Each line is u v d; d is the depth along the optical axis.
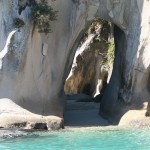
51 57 15.91
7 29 14.86
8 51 14.47
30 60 14.90
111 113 16.89
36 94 15.05
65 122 15.76
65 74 17.20
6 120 12.95
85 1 16.58
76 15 16.50
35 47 15.09
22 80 14.62
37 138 11.77
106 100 18.12
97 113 18.45
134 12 16.67
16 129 12.73
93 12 16.91
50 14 15.20
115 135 12.52
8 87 14.41
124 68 16.91
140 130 13.52
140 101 16.02
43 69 15.38
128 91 16.38
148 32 15.95
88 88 28.73
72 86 28.45
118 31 18.39
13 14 14.95
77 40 17.31
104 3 16.84
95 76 27.73
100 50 26.41
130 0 16.77
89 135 12.49
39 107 14.96
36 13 14.76
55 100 15.81
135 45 16.38
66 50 16.25
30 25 14.84
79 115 17.69
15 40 14.56
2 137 11.69
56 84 16.00
